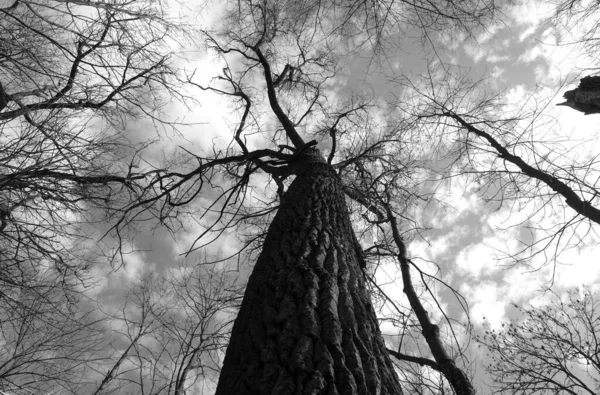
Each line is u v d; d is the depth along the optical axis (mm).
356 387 1667
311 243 2832
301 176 4457
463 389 3775
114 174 6039
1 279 5551
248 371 1745
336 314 2092
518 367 8375
